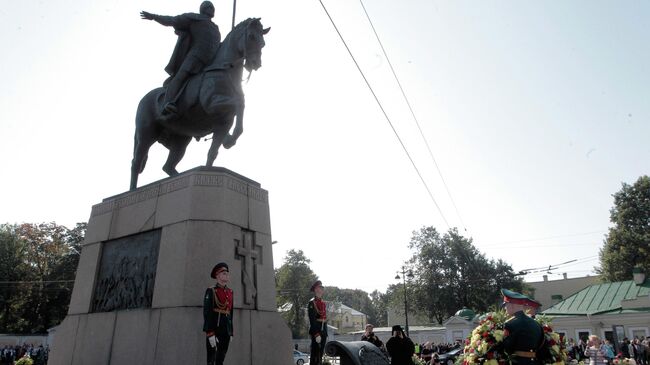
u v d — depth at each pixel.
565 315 40.25
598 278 57.59
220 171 7.11
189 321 5.90
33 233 53.34
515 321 5.26
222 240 6.57
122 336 6.61
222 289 5.61
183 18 8.32
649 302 36.56
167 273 6.46
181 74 8.04
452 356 26.23
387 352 9.55
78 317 7.61
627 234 51.12
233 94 7.72
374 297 116.38
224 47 8.04
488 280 56.19
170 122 8.33
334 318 84.88
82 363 7.03
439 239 59.25
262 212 7.50
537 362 5.18
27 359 18.39
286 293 60.75
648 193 51.88
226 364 5.95
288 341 6.98
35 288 51.53
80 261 8.25
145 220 7.32
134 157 9.08
